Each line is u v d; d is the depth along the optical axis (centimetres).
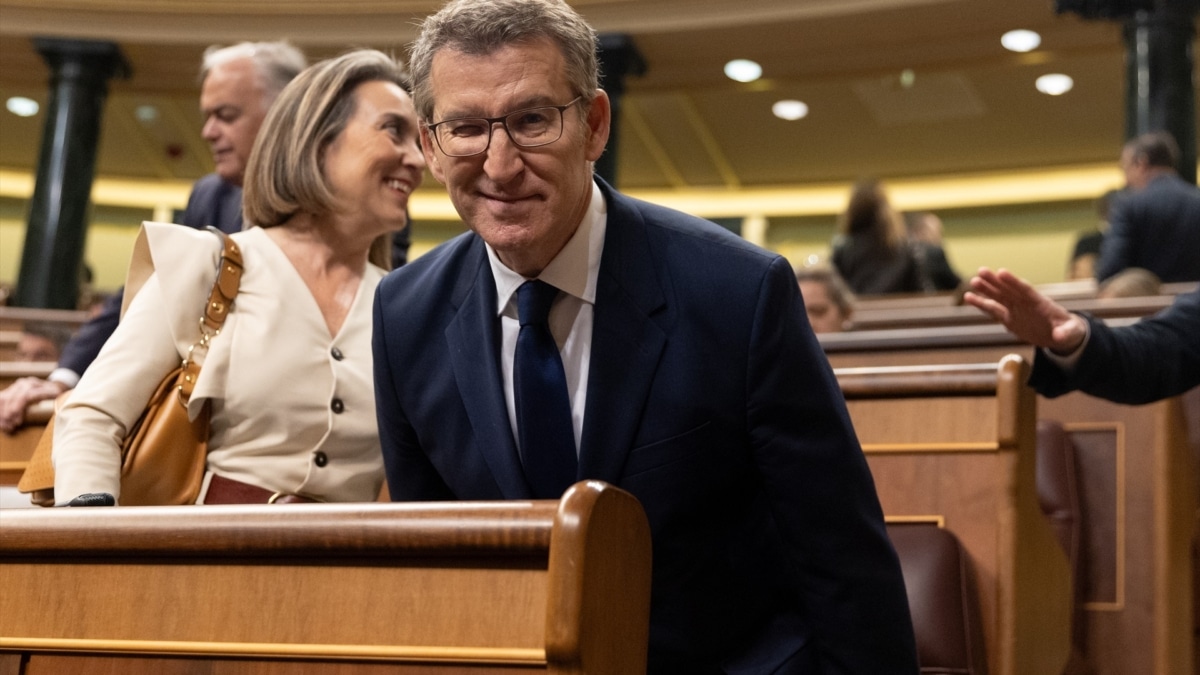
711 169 1199
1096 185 1139
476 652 119
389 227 217
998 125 1085
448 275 167
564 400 154
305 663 126
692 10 901
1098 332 215
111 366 195
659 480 153
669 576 156
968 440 229
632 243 159
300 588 128
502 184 149
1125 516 272
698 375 153
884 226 633
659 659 157
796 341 153
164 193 1297
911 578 216
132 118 1169
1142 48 768
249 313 205
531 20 149
